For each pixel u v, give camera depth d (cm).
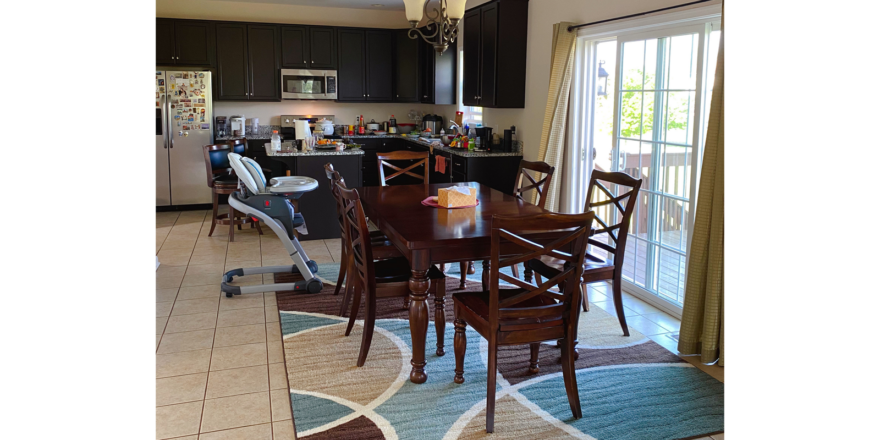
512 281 243
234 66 785
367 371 305
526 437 245
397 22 868
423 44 845
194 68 768
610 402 275
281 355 325
